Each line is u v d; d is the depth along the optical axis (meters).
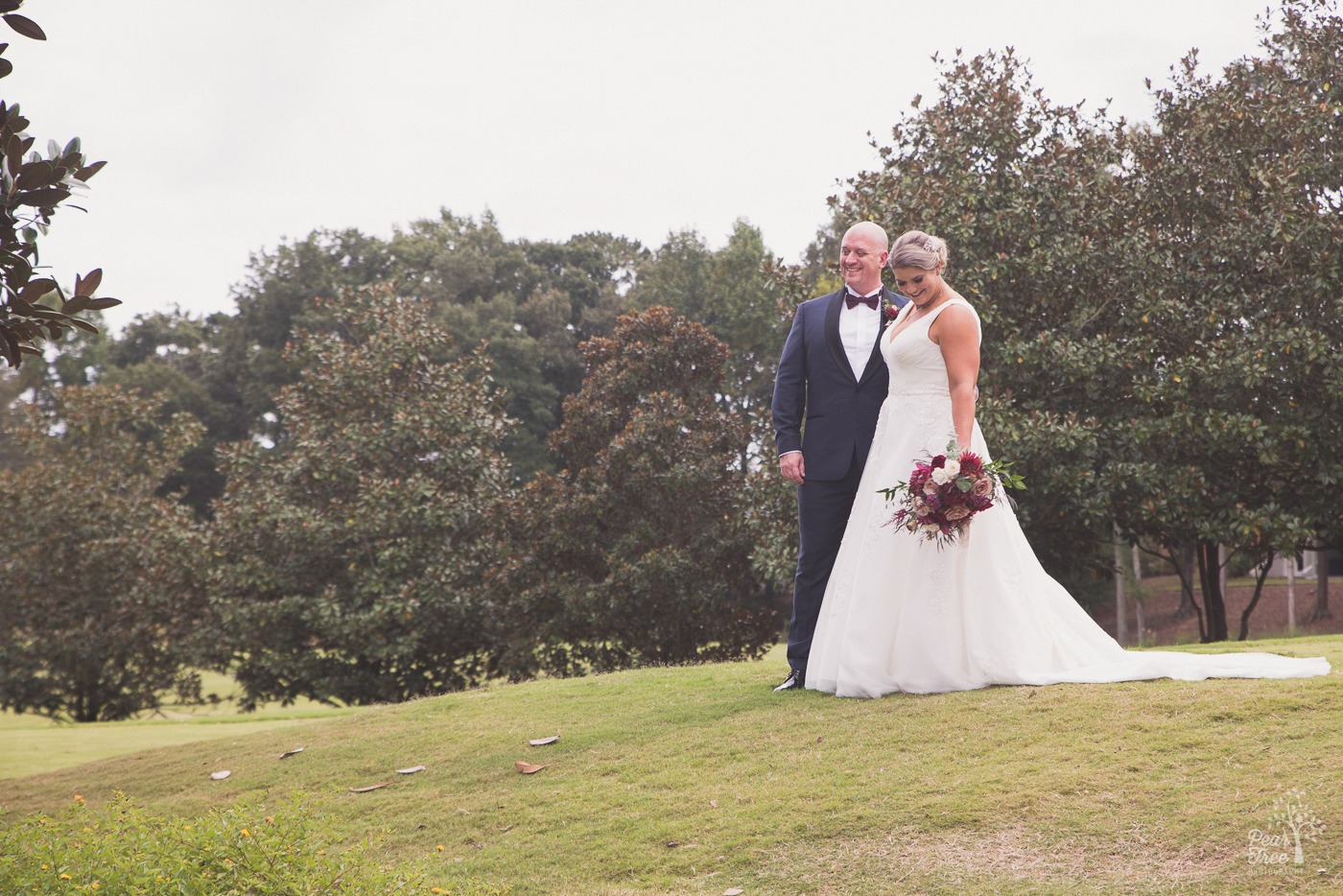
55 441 20.41
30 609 17.83
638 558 14.72
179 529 17.02
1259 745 3.29
